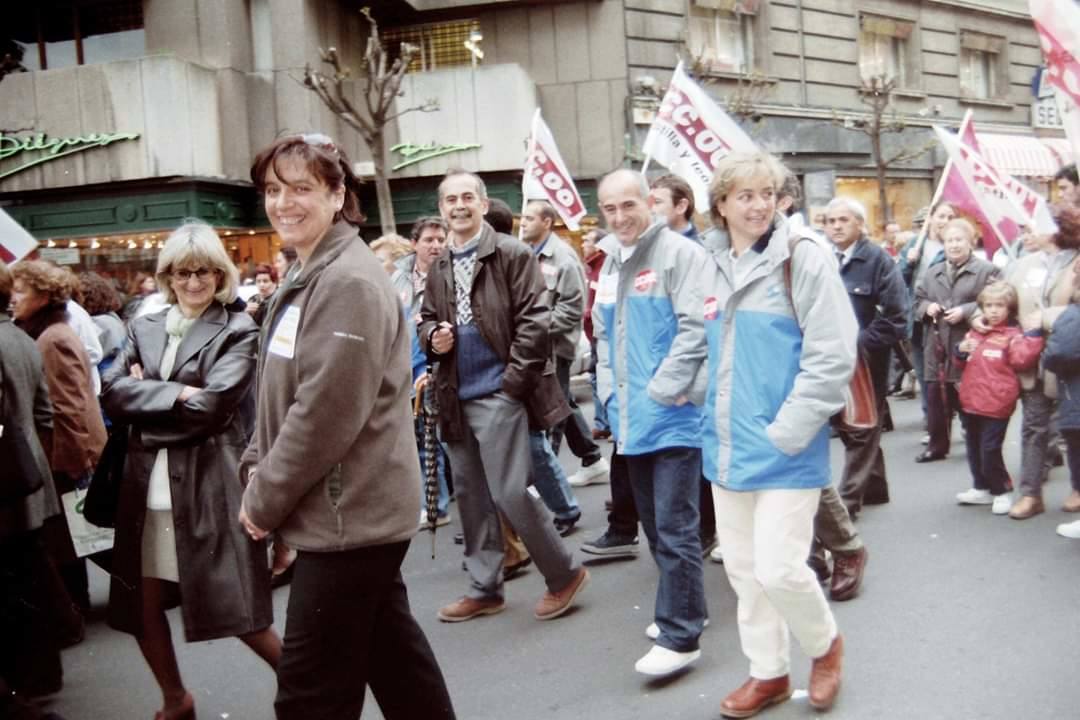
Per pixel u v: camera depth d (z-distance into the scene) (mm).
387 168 17484
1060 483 7062
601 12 18219
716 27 19625
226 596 3621
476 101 17156
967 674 3953
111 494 3867
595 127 18328
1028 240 7992
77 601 5113
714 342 3664
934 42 22938
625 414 4211
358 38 18734
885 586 5047
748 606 3709
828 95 21031
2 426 3764
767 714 3711
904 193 22125
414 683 3000
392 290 2820
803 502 3516
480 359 4781
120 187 15734
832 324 3408
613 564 5719
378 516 2764
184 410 3621
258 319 5910
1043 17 4164
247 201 16969
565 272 7043
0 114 15867
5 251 5234
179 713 3912
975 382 6273
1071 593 4801
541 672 4281
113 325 6199
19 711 3463
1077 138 4156
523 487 4754
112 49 17094
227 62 16531
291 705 2762
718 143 6453
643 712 3830
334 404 2625
